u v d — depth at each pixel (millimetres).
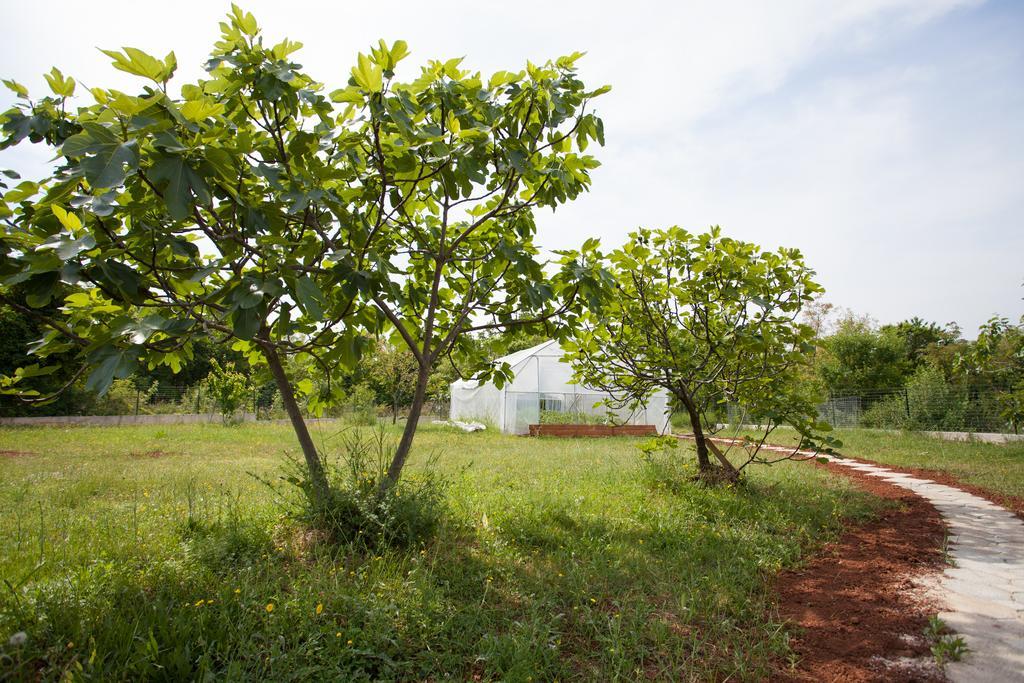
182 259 3760
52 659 2447
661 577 3990
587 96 3965
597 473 8445
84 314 3561
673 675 2697
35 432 15109
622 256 6863
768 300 6777
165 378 29688
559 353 21422
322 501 4266
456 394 27688
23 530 4457
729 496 6582
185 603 2906
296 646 2621
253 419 23734
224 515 4949
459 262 5203
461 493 6355
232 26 3244
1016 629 3297
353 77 3428
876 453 12531
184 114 2590
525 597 3475
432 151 3410
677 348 7824
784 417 6574
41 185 3221
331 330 4129
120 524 4699
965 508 6715
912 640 3158
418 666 2682
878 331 27547
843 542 5219
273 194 3557
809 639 3188
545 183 4207
